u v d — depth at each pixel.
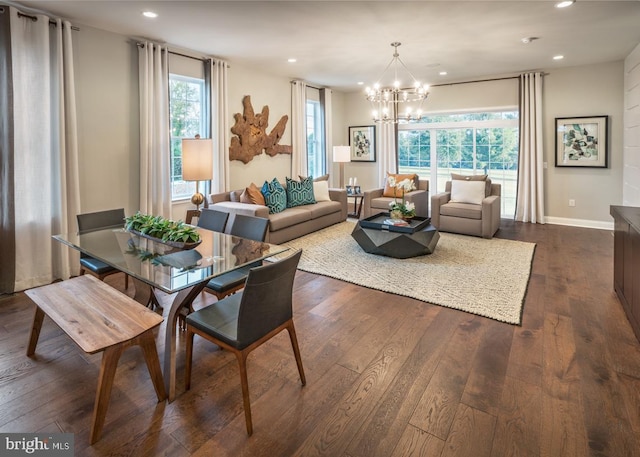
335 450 1.64
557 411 1.85
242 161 5.95
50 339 2.63
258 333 1.81
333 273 3.96
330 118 7.79
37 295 2.24
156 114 4.51
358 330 2.74
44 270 3.67
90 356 2.42
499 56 5.28
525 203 6.58
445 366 2.26
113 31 4.12
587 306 3.08
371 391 2.04
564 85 6.12
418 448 1.64
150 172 4.52
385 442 1.68
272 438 1.71
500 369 2.21
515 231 5.90
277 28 4.03
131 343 1.79
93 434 1.68
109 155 4.23
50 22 3.61
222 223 3.26
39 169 3.59
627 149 5.43
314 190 6.25
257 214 4.62
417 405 1.92
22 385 2.11
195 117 5.31
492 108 6.79
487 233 5.37
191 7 3.45
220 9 3.50
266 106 6.25
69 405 1.95
